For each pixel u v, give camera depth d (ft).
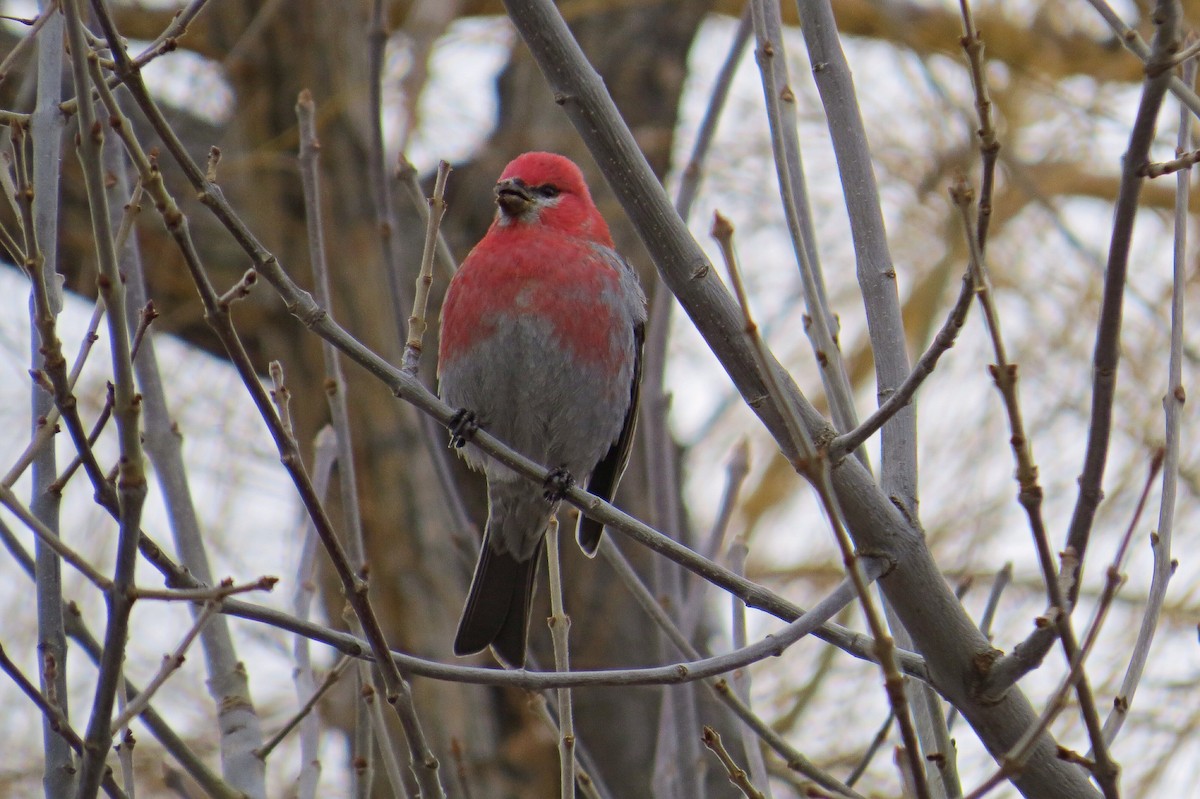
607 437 34.09
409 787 42.88
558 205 34.19
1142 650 21.71
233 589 18.62
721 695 22.49
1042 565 19.01
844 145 25.68
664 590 30.09
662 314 32.48
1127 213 19.20
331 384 26.99
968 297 19.76
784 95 26.91
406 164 29.99
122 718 18.56
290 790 43.42
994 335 18.60
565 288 32.94
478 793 44.60
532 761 46.06
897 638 24.77
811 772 22.21
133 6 48.52
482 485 47.67
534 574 32.73
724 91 33.50
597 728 48.67
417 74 45.27
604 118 23.00
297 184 47.06
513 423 33.17
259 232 46.83
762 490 53.47
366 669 24.26
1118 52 55.21
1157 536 22.26
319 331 22.91
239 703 26.20
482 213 50.52
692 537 51.01
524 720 46.78
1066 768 22.09
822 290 25.66
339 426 26.76
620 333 33.60
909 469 23.57
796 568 52.80
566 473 32.53
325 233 46.80
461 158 52.08
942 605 22.36
